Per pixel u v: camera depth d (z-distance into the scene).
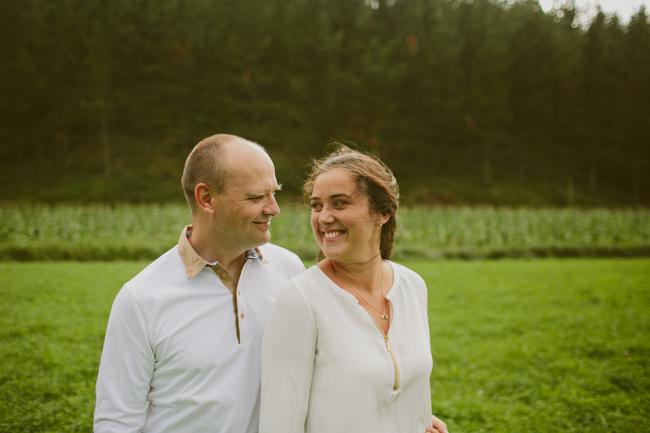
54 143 62.66
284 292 1.96
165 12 70.00
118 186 53.31
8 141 62.19
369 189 2.03
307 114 62.97
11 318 8.54
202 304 2.11
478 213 30.44
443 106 66.69
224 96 69.38
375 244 2.13
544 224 27.17
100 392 2.05
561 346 8.05
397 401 2.02
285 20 70.38
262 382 1.96
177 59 69.94
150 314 2.06
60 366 6.32
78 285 11.43
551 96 69.81
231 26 70.00
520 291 12.54
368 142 61.97
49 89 62.69
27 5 67.19
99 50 60.88
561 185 64.06
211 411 2.05
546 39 71.06
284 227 22.70
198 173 2.11
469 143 68.94
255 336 2.17
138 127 66.31
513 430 5.11
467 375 6.75
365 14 73.38
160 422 2.09
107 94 61.56
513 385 6.45
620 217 29.86
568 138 70.56
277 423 1.89
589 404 5.77
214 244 2.16
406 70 66.81
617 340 8.41
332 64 62.81
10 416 4.92
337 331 1.95
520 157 68.62
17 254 16.88
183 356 2.06
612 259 20.77
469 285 13.32
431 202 55.66
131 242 19.45
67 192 51.47
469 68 66.75
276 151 63.19
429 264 17.50
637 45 78.38
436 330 9.02
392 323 2.08
